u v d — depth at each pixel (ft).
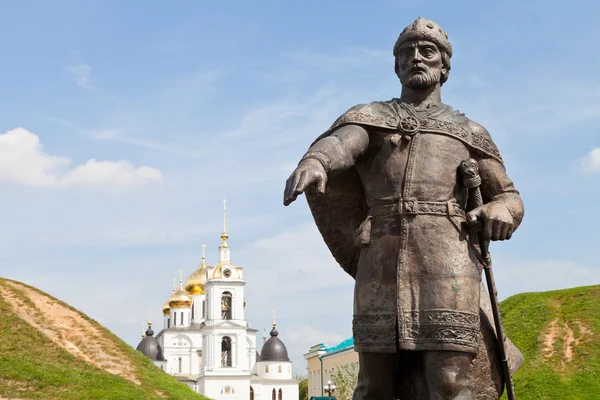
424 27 14.92
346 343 173.88
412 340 13.57
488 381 14.25
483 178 14.78
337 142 13.89
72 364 72.38
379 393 14.14
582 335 80.74
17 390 62.75
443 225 13.94
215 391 226.17
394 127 14.34
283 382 255.29
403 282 13.79
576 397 67.77
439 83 15.24
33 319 81.51
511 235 14.20
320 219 15.80
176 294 273.75
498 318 14.17
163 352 263.70
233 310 236.02
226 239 248.52
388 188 14.26
